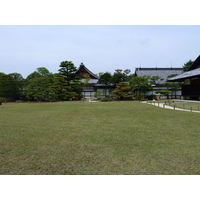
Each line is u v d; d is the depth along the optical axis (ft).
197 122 29.68
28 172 12.14
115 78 120.16
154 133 22.35
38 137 20.71
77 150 16.11
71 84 114.11
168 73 139.85
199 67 87.35
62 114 40.91
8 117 36.63
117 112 43.86
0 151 16.02
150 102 79.97
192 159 13.94
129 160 13.78
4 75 106.11
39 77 108.27
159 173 11.88
